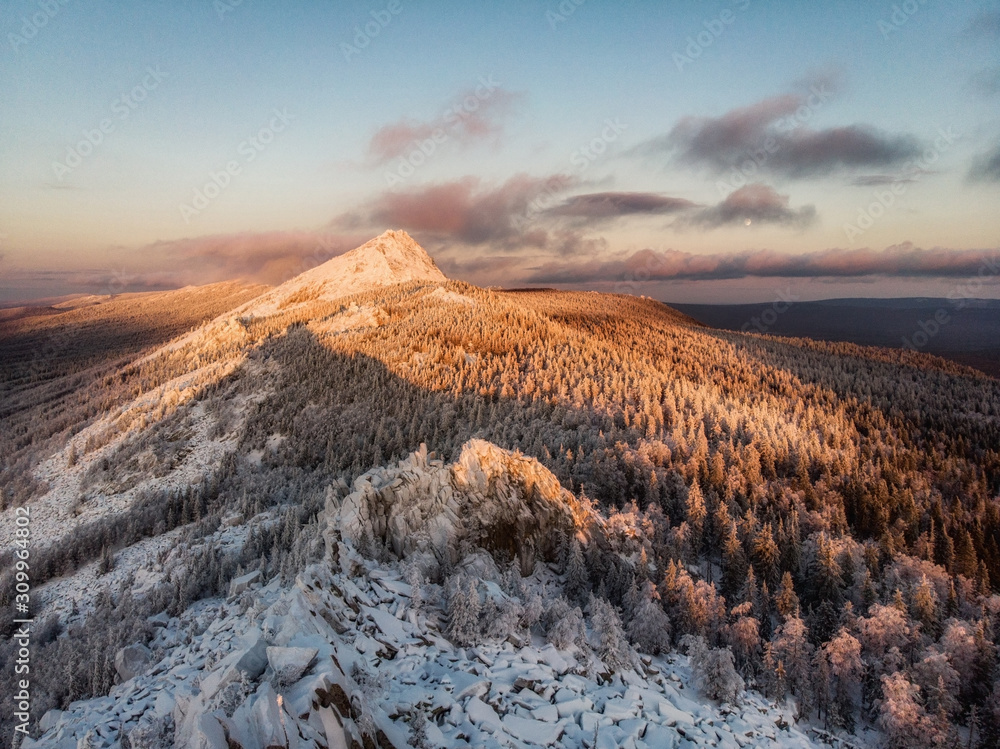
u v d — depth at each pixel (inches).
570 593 2337.6
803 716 1989.4
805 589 2829.7
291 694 985.5
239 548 3555.6
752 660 2160.4
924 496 4222.4
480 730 1376.7
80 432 7106.3
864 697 2142.0
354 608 1718.8
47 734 1605.6
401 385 6446.9
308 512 3612.2
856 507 3860.7
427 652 1664.6
